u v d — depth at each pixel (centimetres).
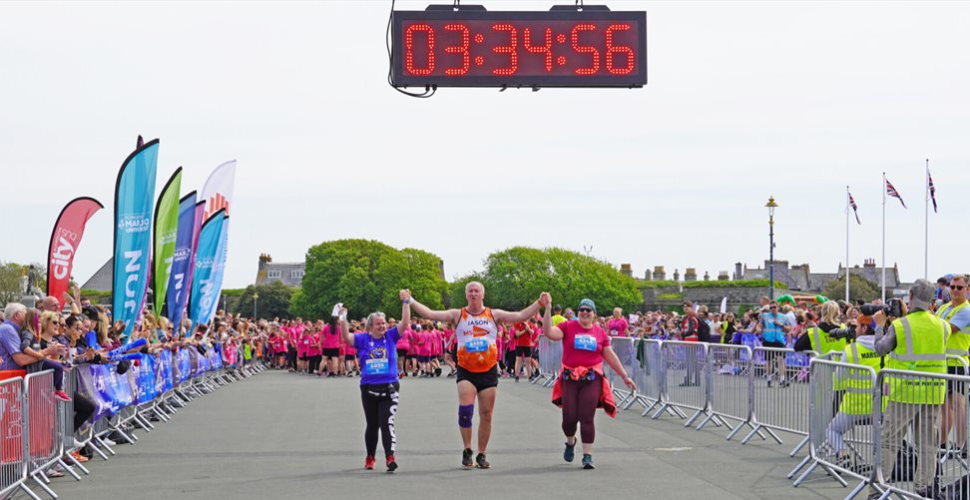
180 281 2453
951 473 859
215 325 3244
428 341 3481
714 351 1569
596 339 1203
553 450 1355
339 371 3584
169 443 1495
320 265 11944
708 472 1152
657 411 1850
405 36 1480
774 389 1352
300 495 1013
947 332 1027
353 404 2184
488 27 1491
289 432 1628
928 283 1023
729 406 1512
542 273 12862
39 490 1091
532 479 1102
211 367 2842
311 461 1275
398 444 1440
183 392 2356
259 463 1264
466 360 1183
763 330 2467
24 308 1141
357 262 11975
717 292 11250
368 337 1201
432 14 1484
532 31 1494
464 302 13162
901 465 930
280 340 4562
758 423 1406
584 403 1185
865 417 996
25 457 1027
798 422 1275
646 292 13038
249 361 3922
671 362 1759
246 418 1881
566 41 1498
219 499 998
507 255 13088
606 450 1352
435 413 1933
